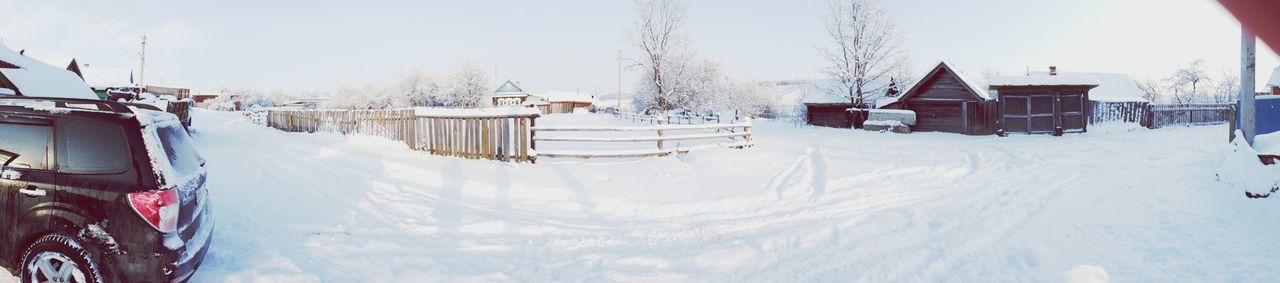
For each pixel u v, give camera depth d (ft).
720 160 38.55
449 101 226.58
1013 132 80.79
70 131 12.54
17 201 12.41
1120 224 20.35
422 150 43.52
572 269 16.87
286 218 21.24
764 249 19.16
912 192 30.14
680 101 168.45
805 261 17.72
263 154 40.04
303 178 29.76
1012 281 15.26
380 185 28.94
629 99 228.43
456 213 23.71
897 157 46.91
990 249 18.39
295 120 68.74
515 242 19.70
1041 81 79.46
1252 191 21.33
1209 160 32.48
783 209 26.22
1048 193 28.17
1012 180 33.32
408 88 224.94
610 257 18.10
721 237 20.89
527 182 31.01
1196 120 106.52
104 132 12.42
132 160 12.21
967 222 22.43
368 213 22.90
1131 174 32.04
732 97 194.39
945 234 20.62
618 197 28.12
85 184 12.22
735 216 24.77
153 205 12.01
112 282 11.96
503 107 38.09
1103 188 27.99
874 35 108.06
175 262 12.14
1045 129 80.48
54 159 12.46
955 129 85.40
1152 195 24.43
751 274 16.58
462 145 39.88
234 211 21.63
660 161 39.11
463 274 16.15
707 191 29.99
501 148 37.60
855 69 109.50
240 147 45.52
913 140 68.85
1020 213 23.70
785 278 16.19
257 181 28.14
